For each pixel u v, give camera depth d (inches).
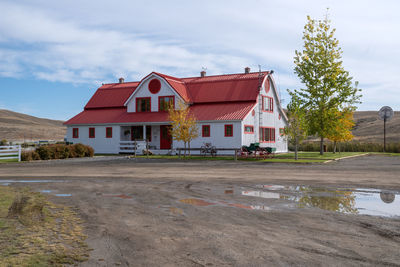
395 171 720.3
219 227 285.6
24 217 302.8
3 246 229.1
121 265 201.6
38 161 1108.5
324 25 1369.3
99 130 1606.8
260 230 275.9
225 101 1443.2
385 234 263.3
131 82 1903.3
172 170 780.0
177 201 403.5
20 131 5187.0
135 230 276.5
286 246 234.7
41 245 233.6
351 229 277.9
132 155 1393.9
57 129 5954.7
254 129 1387.8
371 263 203.3
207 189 495.5
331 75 1350.9
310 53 1382.9
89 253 221.3
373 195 439.8
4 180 611.2
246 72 1625.2
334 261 206.4
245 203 390.0
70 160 1148.5
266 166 861.8
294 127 1076.5
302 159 1077.8
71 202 397.7
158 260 209.6
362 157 1259.8
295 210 351.6
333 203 388.5
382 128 3919.8
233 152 1302.9
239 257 213.8
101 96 1806.1
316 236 258.2
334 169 768.3
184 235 261.9
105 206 374.3
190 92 1565.0
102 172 745.6
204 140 1363.2
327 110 1355.8
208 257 214.2
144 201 404.2
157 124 1470.2
